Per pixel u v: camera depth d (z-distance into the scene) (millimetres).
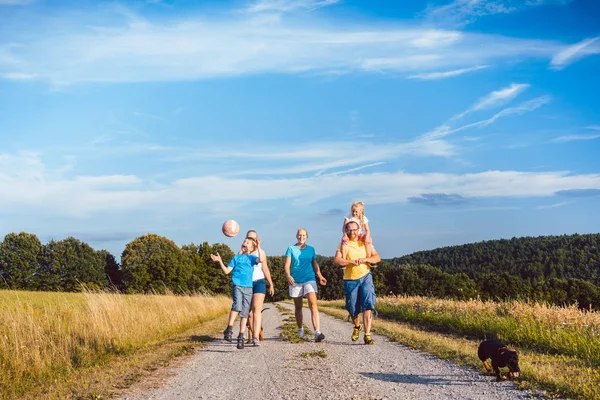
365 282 10359
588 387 5582
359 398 5586
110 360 9188
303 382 6500
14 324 9141
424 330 15227
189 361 8570
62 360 8758
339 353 8984
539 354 9031
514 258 135250
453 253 151000
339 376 6848
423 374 6984
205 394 6031
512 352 6301
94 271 82438
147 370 7727
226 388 6324
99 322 10984
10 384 7199
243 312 9883
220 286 98750
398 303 21781
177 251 84750
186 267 83812
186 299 21234
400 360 8172
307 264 10875
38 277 76562
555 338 9820
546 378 6148
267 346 10219
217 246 101688
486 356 6621
